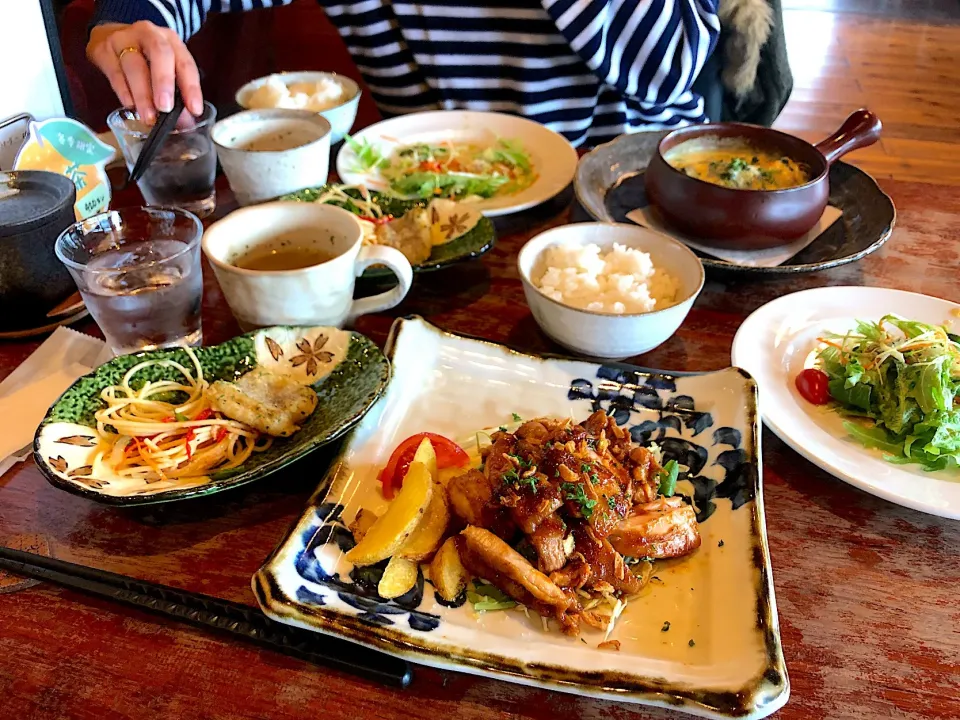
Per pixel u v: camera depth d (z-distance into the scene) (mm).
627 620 340
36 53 633
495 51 845
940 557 373
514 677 307
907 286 549
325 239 494
